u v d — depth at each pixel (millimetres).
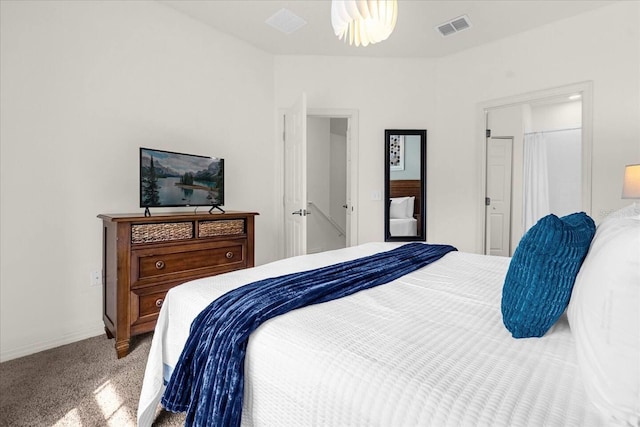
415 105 3887
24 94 2072
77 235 2297
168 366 1301
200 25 3035
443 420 571
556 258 795
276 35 3312
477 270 1603
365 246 2205
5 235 2021
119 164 2504
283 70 3738
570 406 568
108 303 2203
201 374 984
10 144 2029
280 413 794
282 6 2818
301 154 3162
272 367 825
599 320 568
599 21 2859
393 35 3340
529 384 634
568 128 3748
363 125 3850
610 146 2828
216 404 872
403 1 2756
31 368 1862
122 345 1982
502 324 941
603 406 526
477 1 2758
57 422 1392
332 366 736
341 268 1473
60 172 2223
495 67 3479
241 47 3395
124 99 2531
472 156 3684
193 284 1368
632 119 2730
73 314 2275
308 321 949
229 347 898
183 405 1066
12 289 2045
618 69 2781
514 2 2773
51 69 2176
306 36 3338
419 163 3902
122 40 2516
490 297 1183
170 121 2826
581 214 1062
